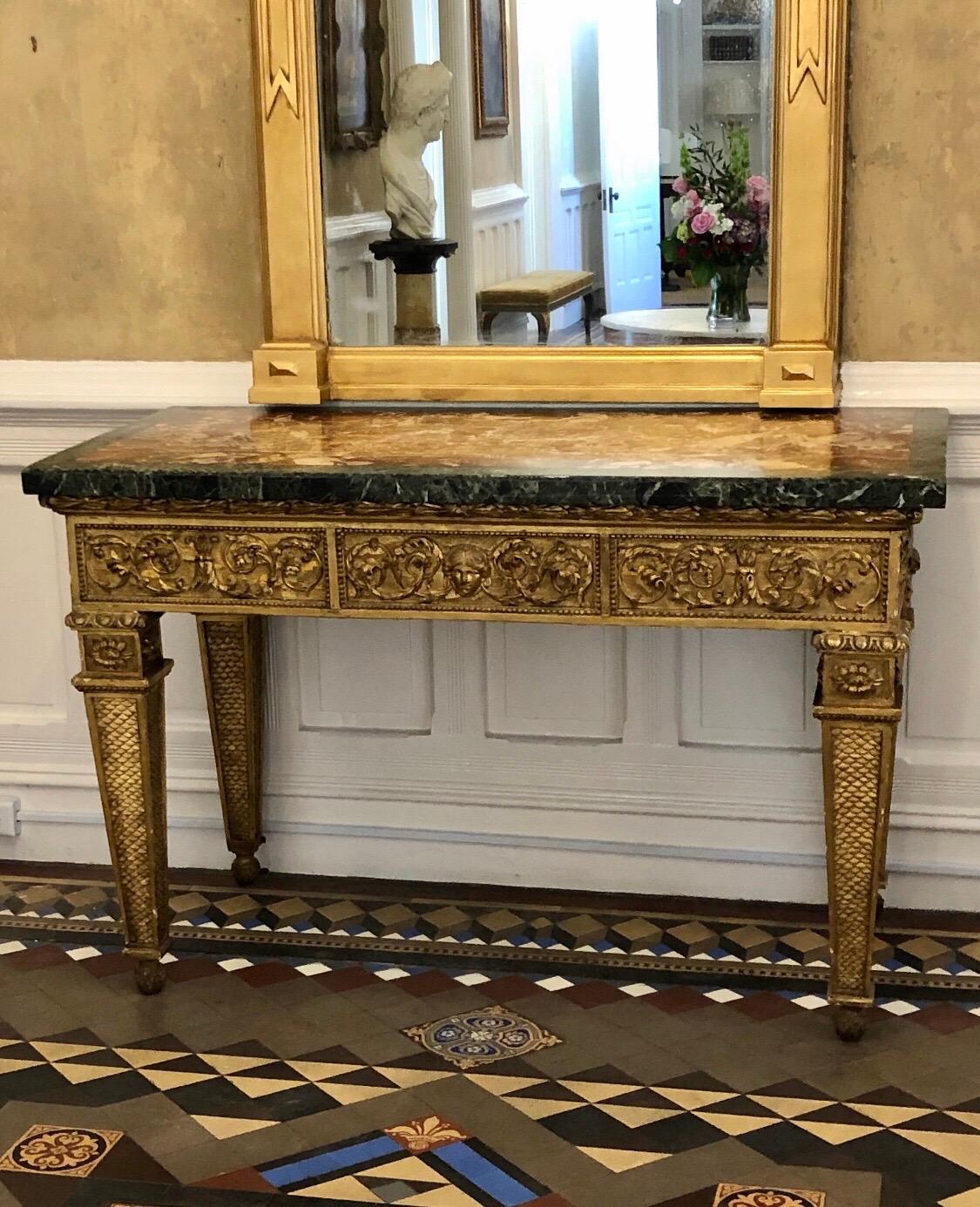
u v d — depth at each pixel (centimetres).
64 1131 241
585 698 314
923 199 282
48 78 308
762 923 304
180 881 330
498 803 321
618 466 239
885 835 260
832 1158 230
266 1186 226
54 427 321
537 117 287
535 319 294
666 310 289
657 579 240
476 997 280
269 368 299
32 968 295
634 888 319
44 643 333
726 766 310
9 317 321
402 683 321
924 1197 221
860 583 234
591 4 282
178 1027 272
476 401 298
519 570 244
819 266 280
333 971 291
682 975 286
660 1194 223
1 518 328
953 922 302
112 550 256
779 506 229
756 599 238
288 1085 253
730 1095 247
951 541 293
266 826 332
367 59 291
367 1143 236
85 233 314
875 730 242
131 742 268
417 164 293
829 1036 264
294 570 251
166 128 306
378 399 302
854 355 291
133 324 316
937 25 275
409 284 298
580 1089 250
